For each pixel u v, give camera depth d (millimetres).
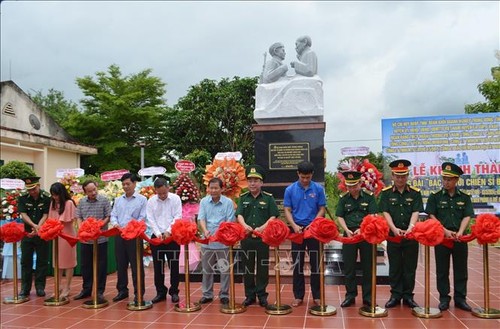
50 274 7738
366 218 4703
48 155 16781
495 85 13586
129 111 21797
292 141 7188
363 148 6812
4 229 5770
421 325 4391
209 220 5465
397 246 5102
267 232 4824
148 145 22312
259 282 5289
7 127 14859
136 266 5453
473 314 4727
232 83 21641
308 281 6383
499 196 9219
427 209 5172
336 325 4445
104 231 5473
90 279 5945
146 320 4809
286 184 7145
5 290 6672
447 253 4961
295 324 4516
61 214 6055
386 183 9617
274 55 7879
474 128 9344
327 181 10844
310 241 5246
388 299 5449
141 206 5789
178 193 7891
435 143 9531
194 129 21109
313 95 7324
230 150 21016
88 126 21688
